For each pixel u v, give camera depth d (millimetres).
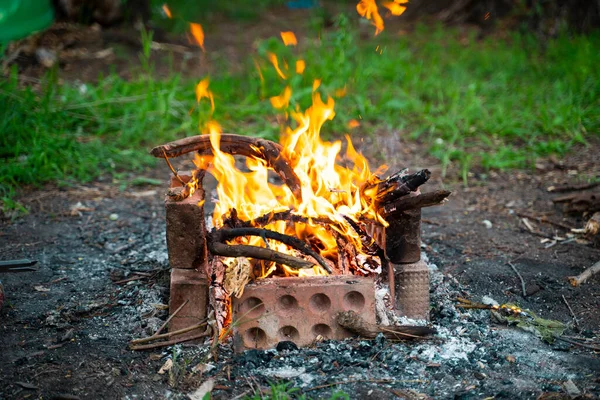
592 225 2271
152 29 4199
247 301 1708
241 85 3553
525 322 1840
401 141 3057
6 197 2545
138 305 1911
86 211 2502
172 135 3051
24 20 2240
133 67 3781
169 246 1718
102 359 1710
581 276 2049
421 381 1639
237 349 1710
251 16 4988
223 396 1603
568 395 1597
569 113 3135
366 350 1712
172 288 1718
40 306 1928
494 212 2508
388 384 1632
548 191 2646
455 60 3988
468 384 1631
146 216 2479
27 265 1808
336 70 3459
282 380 1636
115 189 2678
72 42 3871
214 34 4535
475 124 3205
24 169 2656
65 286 2029
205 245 1733
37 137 2814
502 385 1629
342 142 3031
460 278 2072
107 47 3930
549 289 2023
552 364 1700
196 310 1734
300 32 4629
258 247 1701
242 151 1801
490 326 1833
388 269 1859
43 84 3246
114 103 3170
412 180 1723
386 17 4891
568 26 4234
